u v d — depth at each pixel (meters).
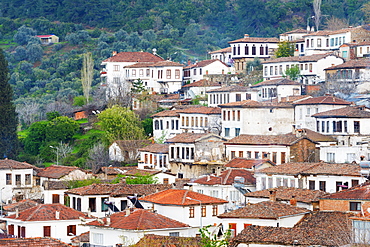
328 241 195.75
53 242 189.75
